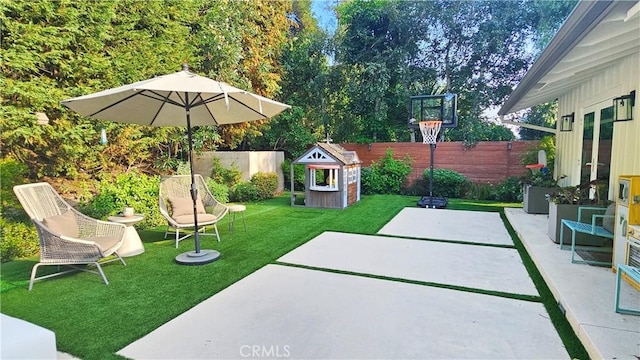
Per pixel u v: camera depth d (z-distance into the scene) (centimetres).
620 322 266
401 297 342
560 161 829
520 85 548
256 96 414
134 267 435
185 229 633
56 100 558
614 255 368
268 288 366
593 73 564
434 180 1069
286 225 670
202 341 267
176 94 465
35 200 406
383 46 1320
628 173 444
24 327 224
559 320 294
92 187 679
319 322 294
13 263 450
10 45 510
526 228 581
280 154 1217
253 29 1048
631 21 306
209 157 1061
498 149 1053
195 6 852
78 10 577
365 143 1245
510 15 1209
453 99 1039
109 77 645
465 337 269
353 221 705
